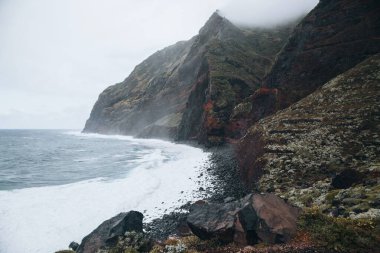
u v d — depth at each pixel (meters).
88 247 15.45
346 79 36.84
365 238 11.46
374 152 23.23
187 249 13.21
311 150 27.27
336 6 50.28
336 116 30.94
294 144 29.62
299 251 11.48
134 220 17.05
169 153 68.69
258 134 37.66
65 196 31.23
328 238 11.77
